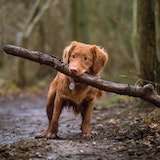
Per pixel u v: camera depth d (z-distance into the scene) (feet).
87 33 85.61
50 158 24.29
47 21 90.27
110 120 34.86
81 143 26.86
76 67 25.40
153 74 35.83
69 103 28.04
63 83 27.55
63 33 91.20
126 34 75.46
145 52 35.94
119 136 28.66
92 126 33.42
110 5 88.02
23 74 79.51
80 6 85.25
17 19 86.53
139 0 36.06
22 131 34.35
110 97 51.11
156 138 26.76
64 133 31.48
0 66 101.14
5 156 24.56
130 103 43.86
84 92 27.53
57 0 85.61
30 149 25.34
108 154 24.84
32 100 62.18
